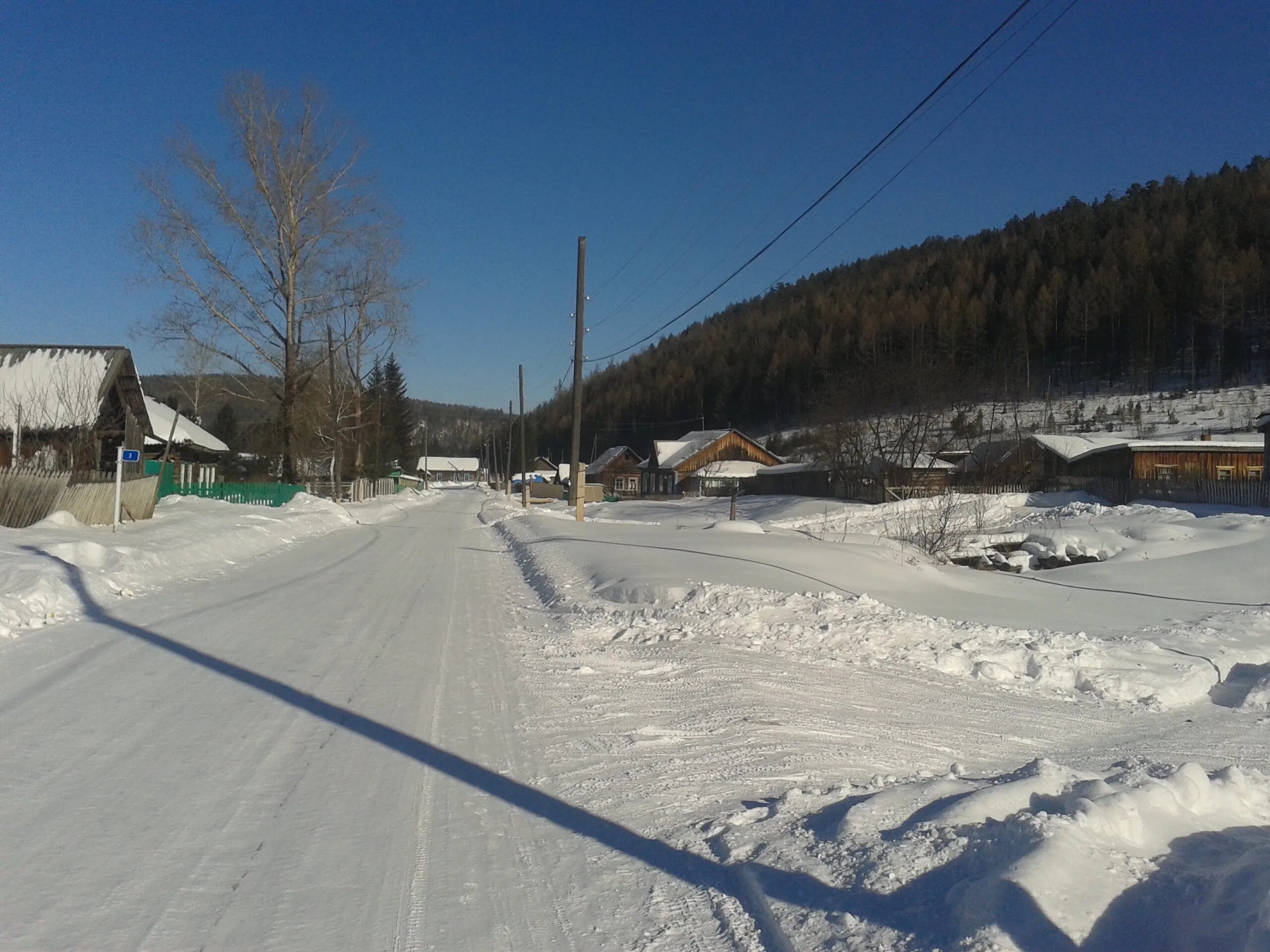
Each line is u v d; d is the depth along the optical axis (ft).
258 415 223.92
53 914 13.65
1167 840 15.81
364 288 144.25
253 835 16.98
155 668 30.27
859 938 12.78
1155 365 330.54
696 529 95.09
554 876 15.58
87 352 100.32
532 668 33.01
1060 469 177.47
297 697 27.40
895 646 38.22
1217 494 124.98
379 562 71.92
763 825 17.52
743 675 32.32
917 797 17.76
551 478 420.77
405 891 14.89
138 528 75.31
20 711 24.57
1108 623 50.31
